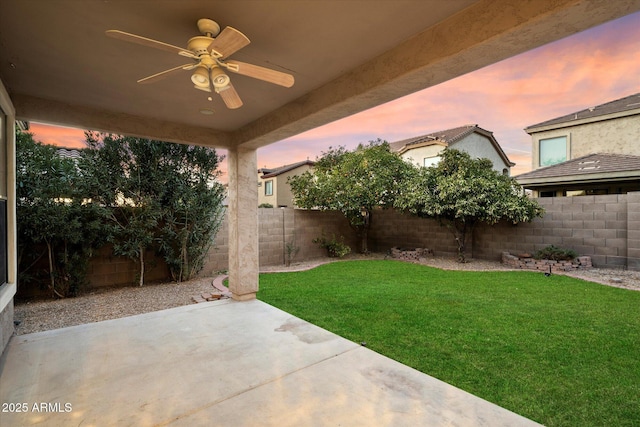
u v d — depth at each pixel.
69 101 3.96
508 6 2.13
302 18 2.40
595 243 7.57
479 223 9.33
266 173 22.03
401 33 2.63
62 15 2.31
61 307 5.24
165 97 3.86
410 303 5.07
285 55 2.96
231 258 5.57
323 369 3.02
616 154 11.19
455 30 2.40
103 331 4.03
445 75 2.76
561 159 12.84
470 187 8.19
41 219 5.25
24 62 2.99
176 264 6.90
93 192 5.95
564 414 2.34
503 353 3.29
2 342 3.41
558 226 8.02
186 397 2.60
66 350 3.49
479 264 8.63
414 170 10.79
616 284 6.07
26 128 5.25
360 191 10.03
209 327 4.15
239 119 4.73
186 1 2.18
